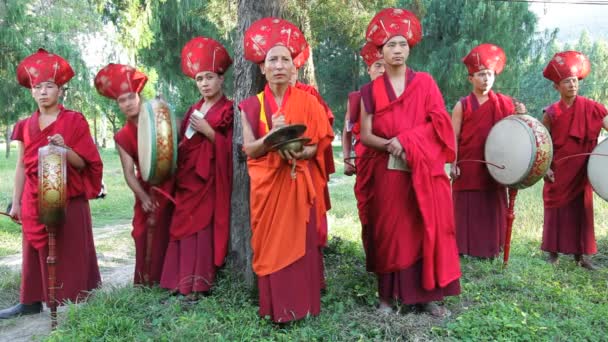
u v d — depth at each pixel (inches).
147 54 954.7
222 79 201.3
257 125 164.2
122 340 158.7
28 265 197.8
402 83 175.6
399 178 171.5
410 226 172.2
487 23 967.0
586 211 248.8
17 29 620.7
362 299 193.3
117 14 741.9
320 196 172.6
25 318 198.4
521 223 346.0
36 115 194.9
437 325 167.6
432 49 1032.8
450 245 173.6
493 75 243.4
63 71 193.9
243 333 159.2
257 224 162.4
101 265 288.2
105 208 511.8
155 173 177.8
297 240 161.5
